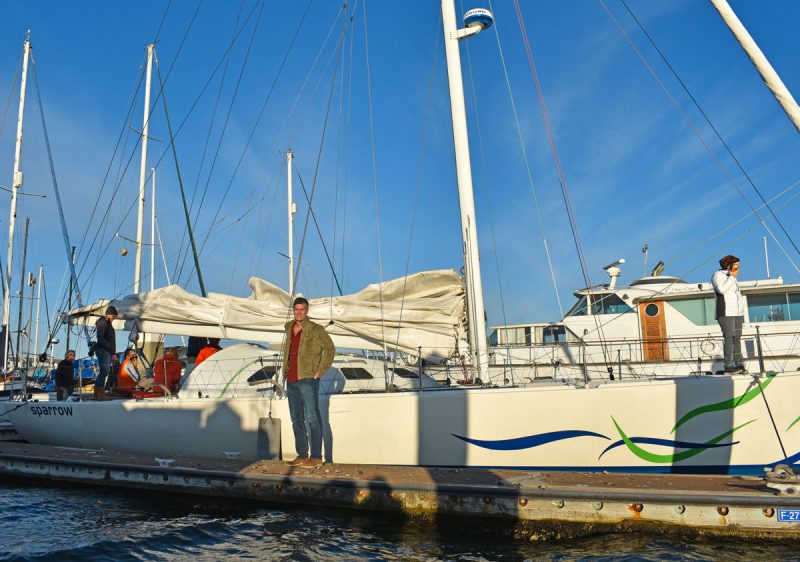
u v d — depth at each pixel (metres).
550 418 6.78
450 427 7.04
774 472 5.36
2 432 11.12
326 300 9.11
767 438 6.38
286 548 5.04
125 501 6.71
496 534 5.45
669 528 5.17
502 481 5.85
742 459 6.41
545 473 6.22
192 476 6.61
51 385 18.98
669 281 12.13
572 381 7.80
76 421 8.94
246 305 9.30
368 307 8.85
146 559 4.78
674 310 10.95
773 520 4.96
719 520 5.06
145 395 8.97
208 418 8.01
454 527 5.61
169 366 9.28
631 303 11.39
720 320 6.90
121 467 7.10
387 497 5.86
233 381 8.59
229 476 6.45
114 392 9.49
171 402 8.25
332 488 6.05
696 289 10.97
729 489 5.29
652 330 10.98
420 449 7.09
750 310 10.52
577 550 4.96
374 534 5.41
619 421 6.63
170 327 9.41
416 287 8.95
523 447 6.82
